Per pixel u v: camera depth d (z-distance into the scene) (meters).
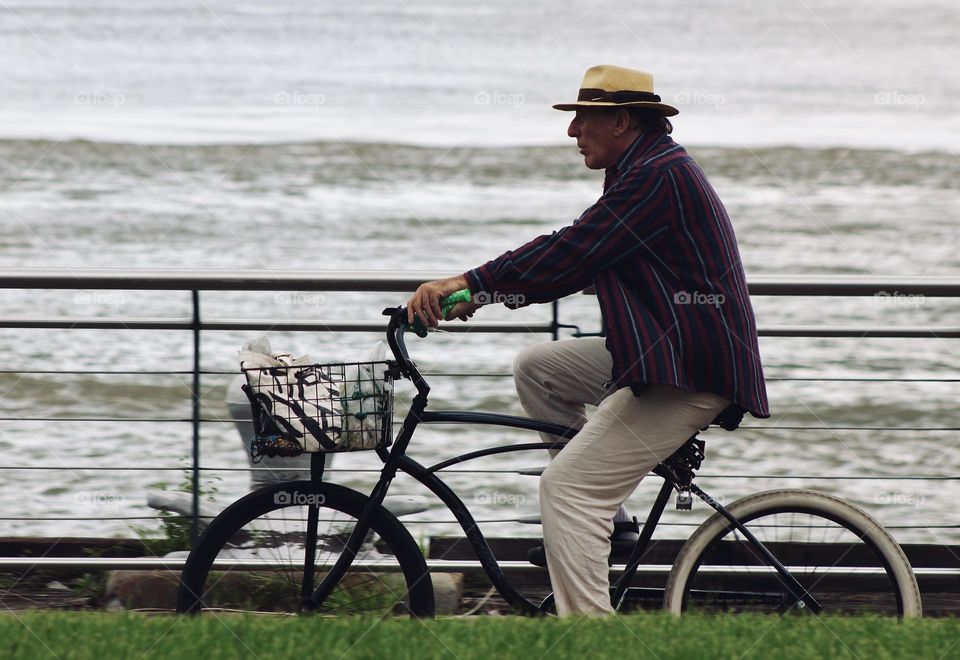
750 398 13.16
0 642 12.40
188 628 12.95
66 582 18.56
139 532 19.33
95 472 30.27
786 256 73.81
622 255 13.09
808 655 12.25
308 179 103.31
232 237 77.00
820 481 33.47
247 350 13.23
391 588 14.69
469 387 40.97
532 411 14.63
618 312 13.09
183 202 89.88
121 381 40.12
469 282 13.17
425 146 125.00
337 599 14.70
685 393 13.30
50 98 165.00
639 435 13.41
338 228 81.00
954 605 17.30
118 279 16.73
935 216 88.94
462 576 17.78
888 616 14.35
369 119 152.75
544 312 51.44
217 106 164.88
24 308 51.62
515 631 12.75
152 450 32.16
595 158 13.87
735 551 14.52
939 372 46.34
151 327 18.02
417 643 12.44
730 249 13.25
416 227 82.06
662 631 12.88
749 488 32.53
